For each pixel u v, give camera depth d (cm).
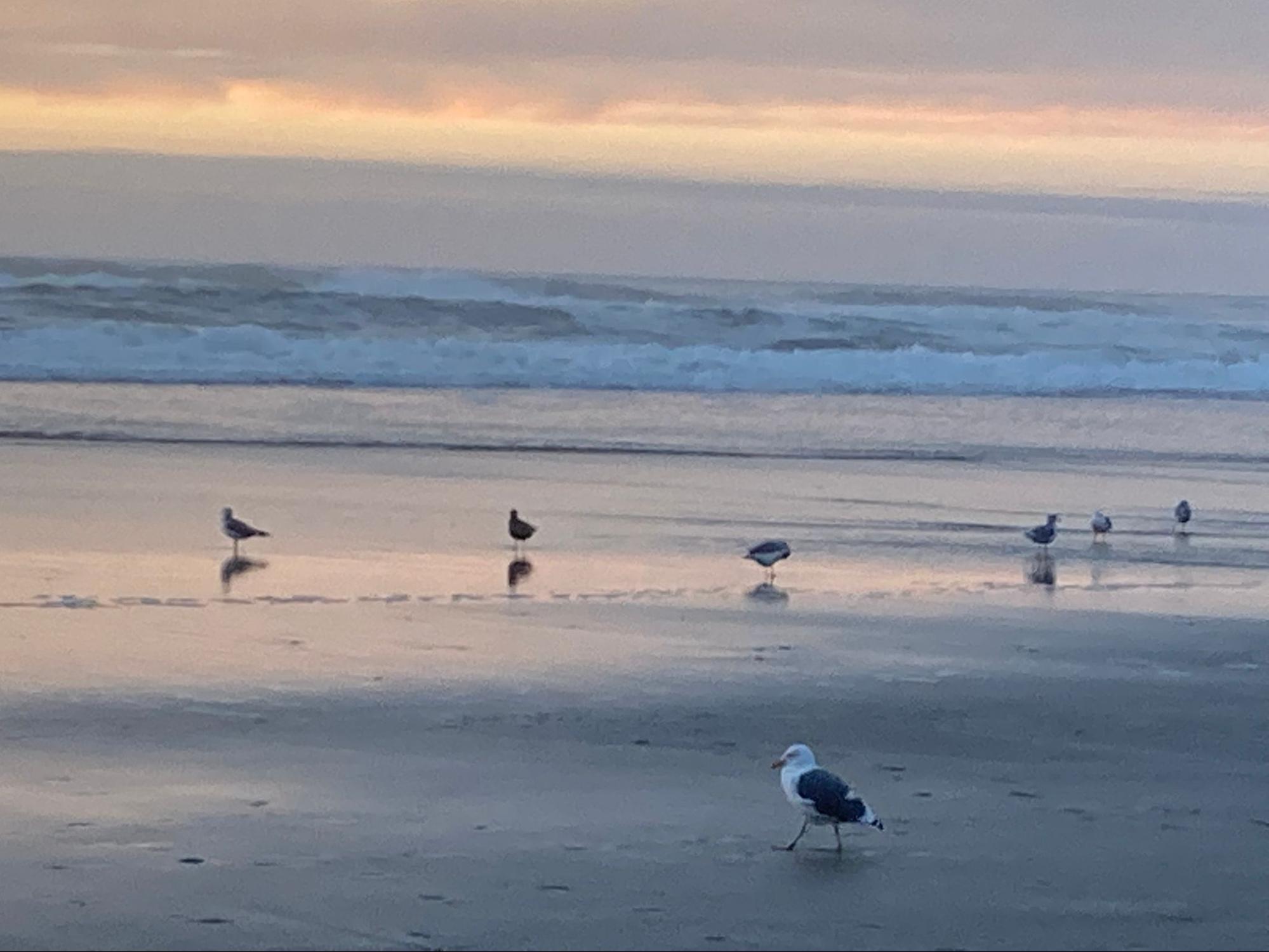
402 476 2639
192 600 1800
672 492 2600
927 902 1009
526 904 982
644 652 1641
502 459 2836
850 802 1076
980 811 1192
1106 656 1700
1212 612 1939
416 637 1669
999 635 1777
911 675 1589
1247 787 1278
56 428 2906
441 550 2119
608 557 2120
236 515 2272
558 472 2742
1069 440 3378
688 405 3566
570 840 1100
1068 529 2456
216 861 1039
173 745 1292
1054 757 1341
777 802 1196
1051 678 1602
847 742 1362
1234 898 1034
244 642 1622
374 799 1173
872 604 1914
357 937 927
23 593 1792
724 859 1073
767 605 1881
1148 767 1323
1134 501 2709
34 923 930
